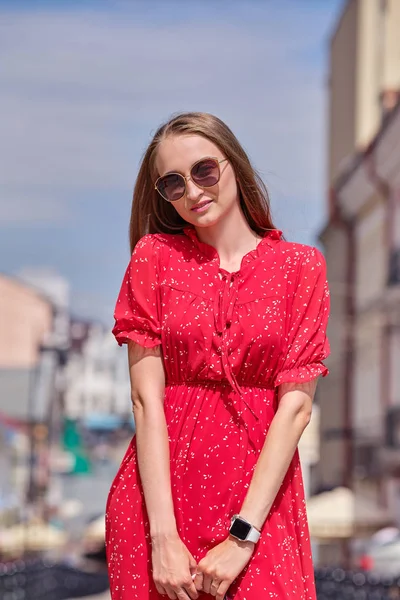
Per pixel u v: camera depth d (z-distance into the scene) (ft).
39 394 146.20
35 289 188.14
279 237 10.14
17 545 96.99
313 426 128.16
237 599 9.32
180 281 9.90
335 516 82.64
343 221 111.86
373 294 100.01
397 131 84.64
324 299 9.97
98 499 165.37
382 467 87.66
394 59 110.01
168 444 9.66
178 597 9.28
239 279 9.82
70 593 51.98
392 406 90.89
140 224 10.91
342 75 122.21
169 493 9.46
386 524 82.69
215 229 10.08
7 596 39.58
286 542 9.51
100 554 96.99
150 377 9.85
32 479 136.46
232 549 9.25
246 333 9.61
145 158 10.69
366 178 98.73
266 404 9.70
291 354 9.70
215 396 9.65
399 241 92.12
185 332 9.68
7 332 170.19
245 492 9.50
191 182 9.91
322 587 35.12
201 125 9.99
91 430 201.77
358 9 113.70
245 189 10.21
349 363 107.45
